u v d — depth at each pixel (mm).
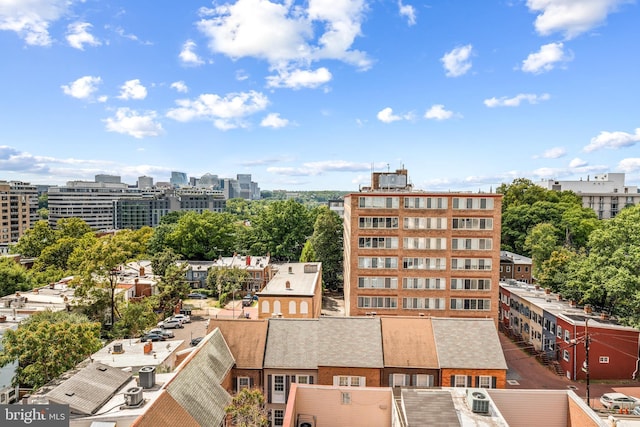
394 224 55750
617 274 47062
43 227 105500
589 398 39750
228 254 110062
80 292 55500
